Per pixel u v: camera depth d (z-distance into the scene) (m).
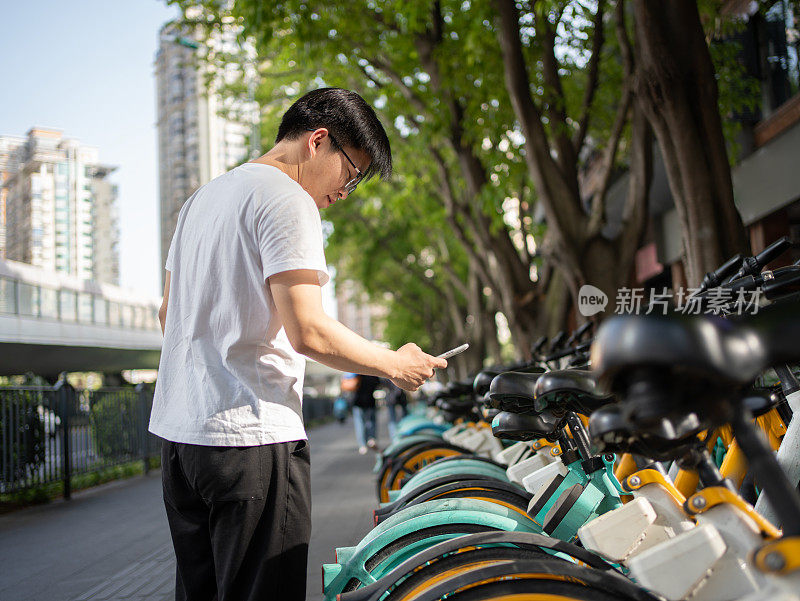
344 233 25.66
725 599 1.33
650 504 1.62
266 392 1.74
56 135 32.72
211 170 96.81
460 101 10.27
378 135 2.01
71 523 6.61
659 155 12.16
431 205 17.39
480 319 21.34
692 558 1.33
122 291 29.78
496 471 3.09
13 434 7.57
